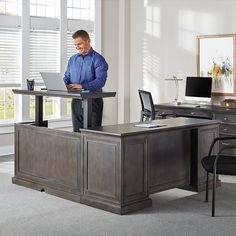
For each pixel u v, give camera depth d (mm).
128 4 7547
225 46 6449
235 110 5805
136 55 7559
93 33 7465
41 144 4609
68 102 7297
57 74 4395
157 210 4008
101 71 4824
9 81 6562
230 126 5836
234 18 6367
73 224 3646
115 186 3900
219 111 5914
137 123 4484
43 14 6879
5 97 6625
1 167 5727
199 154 4566
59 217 3816
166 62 7168
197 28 6762
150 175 4168
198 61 6742
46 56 6934
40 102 4867
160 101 7289
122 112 7676
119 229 3537
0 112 6590
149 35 7355
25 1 6582
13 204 4176
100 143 3988
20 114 6754
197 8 6746
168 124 4406
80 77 4945
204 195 4500
